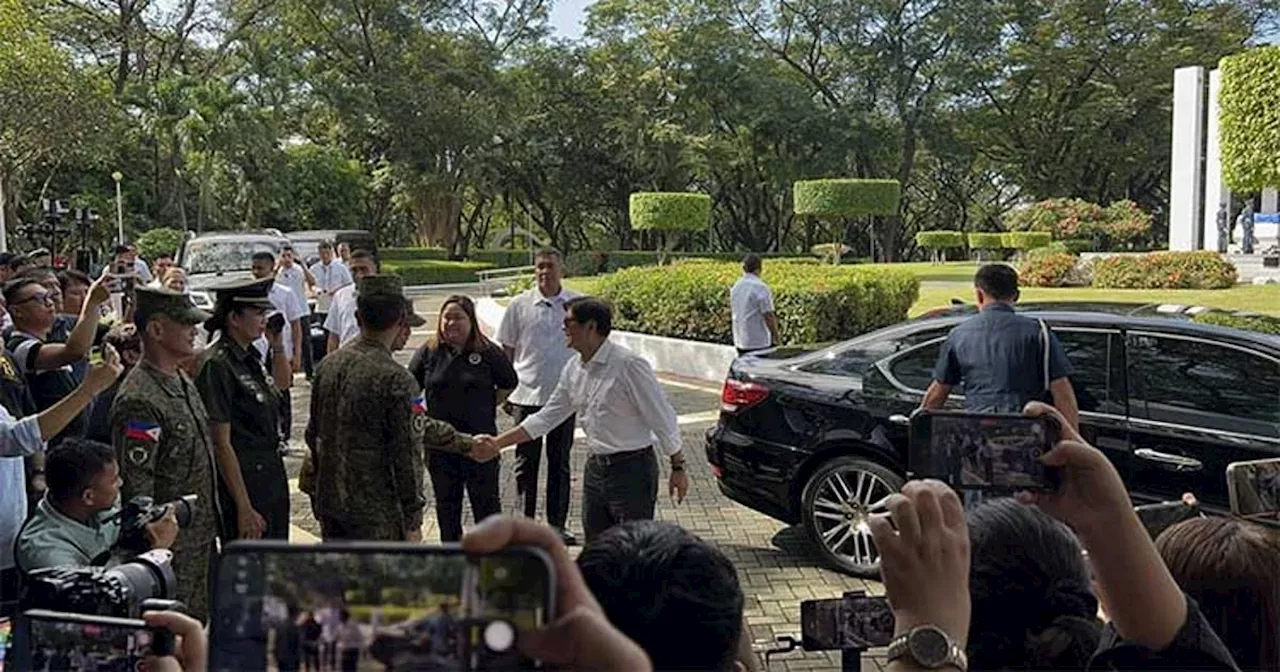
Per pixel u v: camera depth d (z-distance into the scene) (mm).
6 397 4676
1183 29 41438
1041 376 4746
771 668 4254
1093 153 43406
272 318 6418
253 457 4434
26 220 33281
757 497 6043
